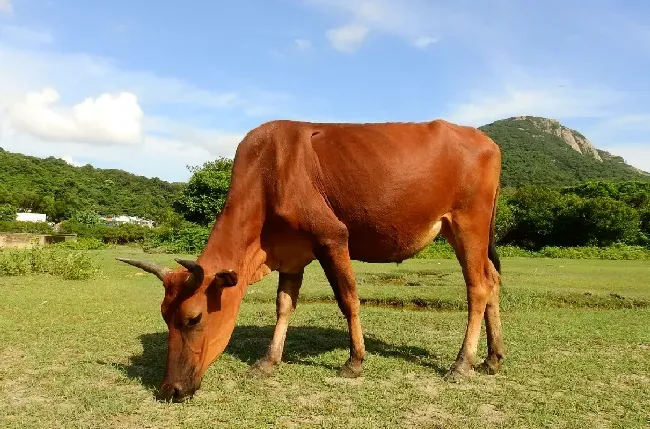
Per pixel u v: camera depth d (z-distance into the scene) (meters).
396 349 5.61
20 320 6.69
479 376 4.72
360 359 4.63
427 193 4.65
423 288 10.64
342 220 4.62
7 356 5.10
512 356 5.36
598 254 24.84
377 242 4.73
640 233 31.52
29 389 4.19
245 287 4.51
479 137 5.03
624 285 11.76
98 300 8.41
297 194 4.48
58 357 5.08
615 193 38.59
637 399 4.14
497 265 5.12
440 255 21.58
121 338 5.81
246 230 4.50
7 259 12.00
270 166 4.54
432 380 4.59
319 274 12.72
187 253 22.81
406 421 3.64
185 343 4.02
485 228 4.91
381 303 9.45
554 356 5.38
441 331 6.51
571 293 10.20
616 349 5.71
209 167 33.62
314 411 3.79
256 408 3.82
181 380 3.94
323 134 4.73
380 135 4.71
